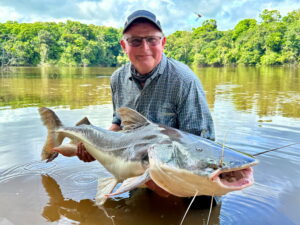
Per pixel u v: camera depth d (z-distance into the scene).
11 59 17.17
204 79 4.94
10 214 0.81
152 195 0.93
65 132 1.12
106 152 0.96
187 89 0.95
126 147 0.89
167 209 0.84
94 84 3.92
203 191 0.65
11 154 1.20
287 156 1.14
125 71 1.09
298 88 3.39
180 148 0.68
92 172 1.08
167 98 0.98
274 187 0.91
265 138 1.35
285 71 8.05
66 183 0.99
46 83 4.05
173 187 0.70
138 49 0.93
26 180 1.01
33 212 0.82
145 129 0.88
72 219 0.79
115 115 1.19
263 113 1.89
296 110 1.99
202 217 0.78
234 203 0.83
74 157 1.22
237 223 0.74
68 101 2.42
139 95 1.02
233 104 2.25
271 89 3.29
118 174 0.91
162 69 0.97
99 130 1.02
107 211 0.83
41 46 18.91
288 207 0.80
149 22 0.91
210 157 0.62
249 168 0.60
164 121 1.00
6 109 2.05
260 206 0.81
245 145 1.25
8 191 0.93
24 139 1.37
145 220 0.78
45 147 1.15
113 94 1.17
